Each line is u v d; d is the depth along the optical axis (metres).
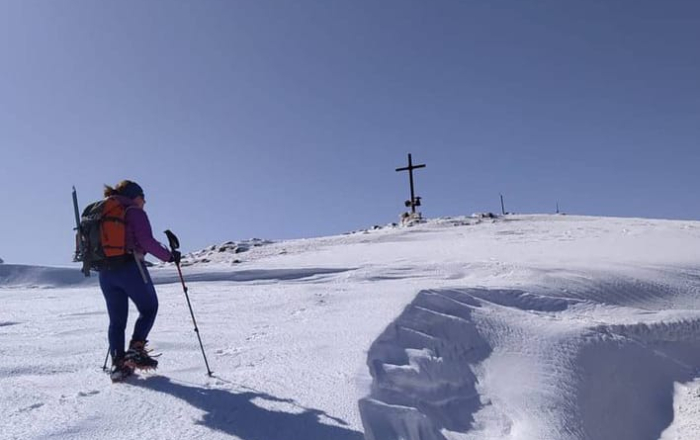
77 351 5.43
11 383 4.35
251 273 11.74
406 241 19.58
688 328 8.15
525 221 23.67
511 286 9.04
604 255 13.74
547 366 6.26
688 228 19.52
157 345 5.53
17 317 7.45
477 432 4.77
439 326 6.42
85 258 4.47
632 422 6.19
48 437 3.34
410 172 27.81
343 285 9.75
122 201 4.56
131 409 3.79
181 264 16.22
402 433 3.94
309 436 3.49
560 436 5.06
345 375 4.49
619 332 7.64
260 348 5.36
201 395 4.05
